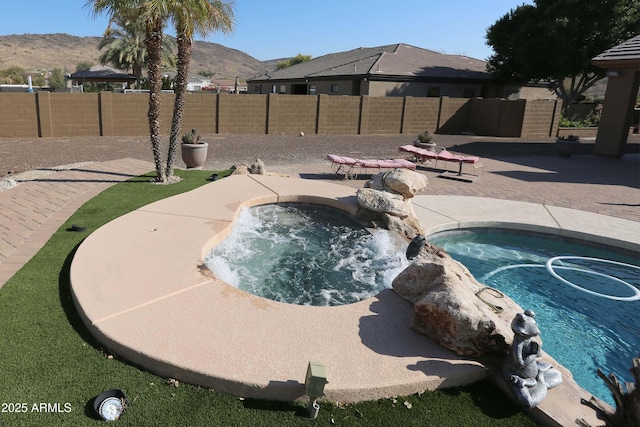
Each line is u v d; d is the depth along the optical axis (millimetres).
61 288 4566
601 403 2832
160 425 2807
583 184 12258
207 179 10312
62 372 3234
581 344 4758
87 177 10305
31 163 12672
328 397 3104
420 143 16125
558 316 5312
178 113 9922
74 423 2770
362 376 3225
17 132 18328
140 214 6906
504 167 14977
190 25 8977
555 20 25797
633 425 2566
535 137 24969
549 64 27000
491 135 25250
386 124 24609
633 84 16500
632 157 17141
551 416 3014
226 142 19156
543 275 6430
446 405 3158
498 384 3381
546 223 8086
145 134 20484
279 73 38688
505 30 28734
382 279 5551
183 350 3398
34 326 3820
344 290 5227
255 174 10219
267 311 4078
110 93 19375
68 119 19031
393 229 7164
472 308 3508
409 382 3201
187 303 4156
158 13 8453
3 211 7238
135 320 3803
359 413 3033
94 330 3686
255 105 21969
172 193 8805
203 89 50125
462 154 18125
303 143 19828
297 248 6480
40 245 5773
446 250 7301
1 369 3221
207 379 3156
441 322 3596
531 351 3189
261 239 6758
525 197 10438
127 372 3291
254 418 2928
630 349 4695
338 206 8062
